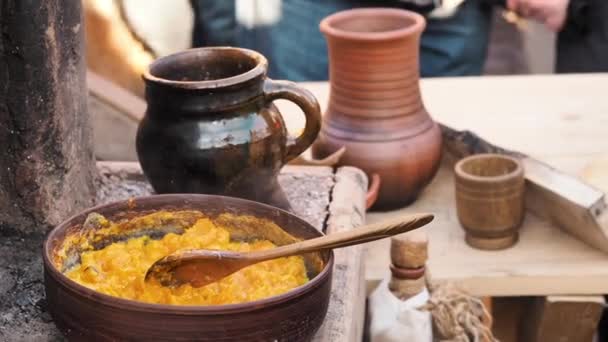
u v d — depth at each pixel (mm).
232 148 1207
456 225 1577
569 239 1550
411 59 1514
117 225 1128
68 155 1267
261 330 975
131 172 1410
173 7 2041
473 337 1380
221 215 1143
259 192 1240
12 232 1262
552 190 1505
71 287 986
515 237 1540
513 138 1755
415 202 1622
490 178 1485
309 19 2104
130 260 1096
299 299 990
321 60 2125
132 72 1995
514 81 1964
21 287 1175
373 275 1472
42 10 1185
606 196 1567
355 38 1479
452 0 2105
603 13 2162
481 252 1521
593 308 1489
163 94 1200
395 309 1368
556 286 1482
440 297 1382
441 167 1681
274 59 2168
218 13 2273
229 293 1037
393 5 2057
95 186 1341
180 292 1040
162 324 959
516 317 1615
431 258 1509
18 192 1244
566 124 1801
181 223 1147
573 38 2213
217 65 1263
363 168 1521
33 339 1104
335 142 1531
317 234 1081
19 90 1201
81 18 1270
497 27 3217
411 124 1529
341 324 1122
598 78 1973
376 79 1502
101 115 1552
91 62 1981
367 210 1584
